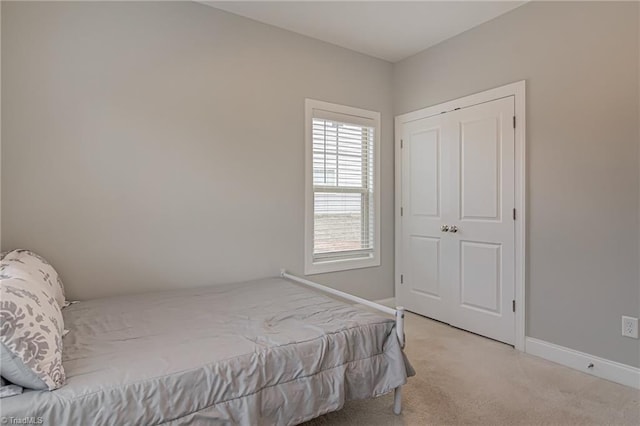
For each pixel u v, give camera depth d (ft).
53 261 6.91
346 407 6.24
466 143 9.87
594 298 7.41
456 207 10.18
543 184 8.23
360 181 11.50
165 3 8.04
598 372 7.32
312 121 10.25
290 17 9.12
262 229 9.42
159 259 8.02
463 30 9.83
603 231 7.28
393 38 10.30
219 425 4.21
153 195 7.93
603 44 7.25
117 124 7.50
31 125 6.69
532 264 8.44
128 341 4.90
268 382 4.62
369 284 11.62
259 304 6.84
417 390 6.79
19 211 6.62
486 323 9.46
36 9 6.72
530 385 6.98
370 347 5.67
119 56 7.52
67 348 4.61
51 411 3.44
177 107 8.18
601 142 7.29
